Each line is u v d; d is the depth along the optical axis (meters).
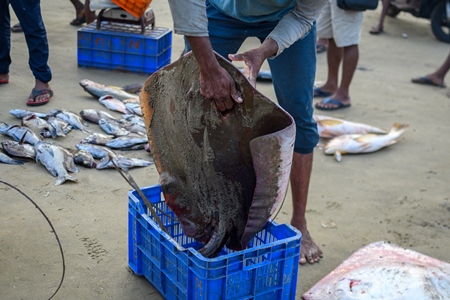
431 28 10.18
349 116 5.99
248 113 2.37
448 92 7.18
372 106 6.39
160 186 2.97
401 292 2.70
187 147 2.70
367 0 5.52
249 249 2.47
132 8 5.97
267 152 2.25
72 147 4.41
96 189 3.81
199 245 3.10
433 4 9.95
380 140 5.17
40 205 3.49
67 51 6.73
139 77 6.22
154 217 2.80
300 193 3.29
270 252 2.54
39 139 4.29
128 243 2.95
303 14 2.72
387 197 4.32
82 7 7.68
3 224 3.23
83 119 4.90
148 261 2.83
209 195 2.70
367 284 2.81
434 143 5.52
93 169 4.09
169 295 2.71
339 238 3.64
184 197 2.82
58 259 2.99
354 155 5.07
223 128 2.50
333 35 5.91
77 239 3.20
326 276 3.09
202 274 2.38
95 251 3.11
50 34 7.27
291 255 2.62
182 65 2.57
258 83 6.68
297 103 3.04
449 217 4.10
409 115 6.21
